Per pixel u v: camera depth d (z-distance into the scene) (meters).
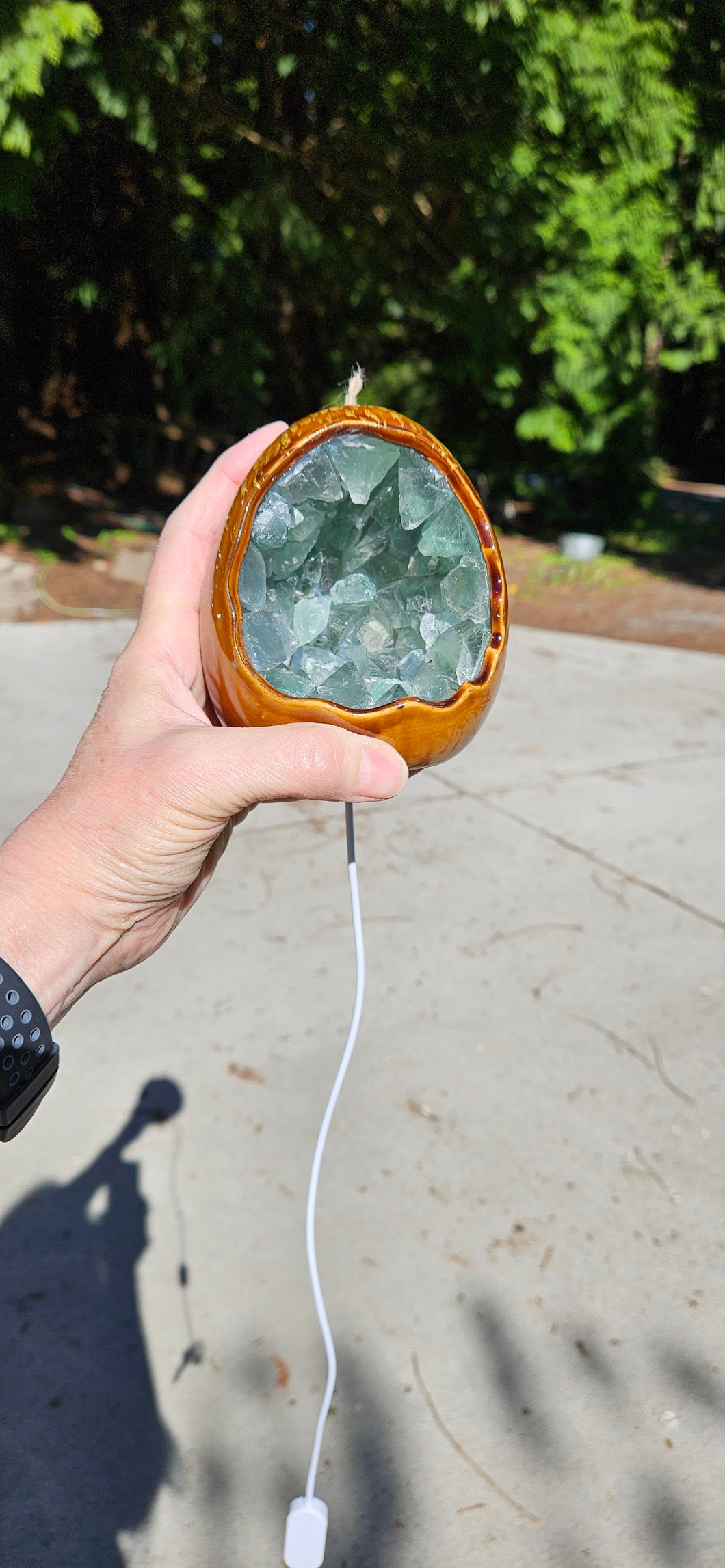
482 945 3.02
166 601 1.14
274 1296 1.89
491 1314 1.88
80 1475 1.59
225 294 8.57
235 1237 2.01
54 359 9.38
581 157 8.73
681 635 7.73
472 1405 1.72
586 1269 1.97
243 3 6.36
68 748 4.25
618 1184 2.18
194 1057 2.49
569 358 9.46
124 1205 2.07
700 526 13.12
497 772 4.43
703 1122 2.37
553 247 9.08
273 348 10.14
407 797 4.10
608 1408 1.73
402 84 7.30
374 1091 2.40
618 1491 1.60
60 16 4.90
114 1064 2.45
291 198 7.76
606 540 11.51
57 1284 1.90
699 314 9.83
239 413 10.17
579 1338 1.84
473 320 9.14
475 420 11.09
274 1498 1.57
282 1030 2.60
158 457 11.14
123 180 7.65
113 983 2.77
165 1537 1.51
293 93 7.26
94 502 9.82
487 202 8.32
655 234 9.09
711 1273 1.98
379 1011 2.69
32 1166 2.15
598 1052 2.58
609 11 7.30
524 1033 2.63
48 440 10.53
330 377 10.80
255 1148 2.22
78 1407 1.69
